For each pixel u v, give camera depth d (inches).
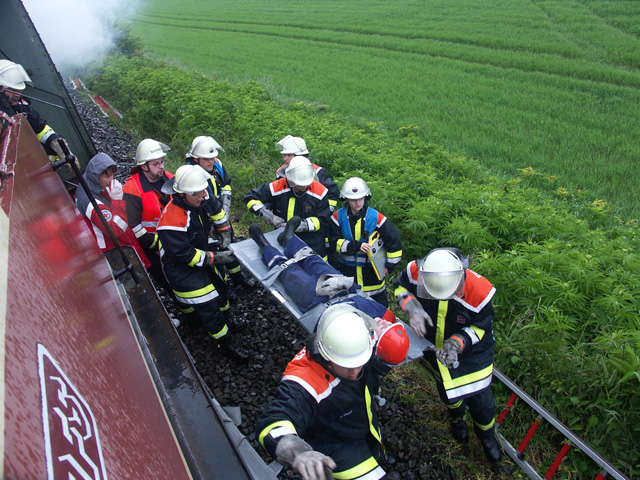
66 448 35.4
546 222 250.4
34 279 48.2
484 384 139.6
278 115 449.1
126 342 84.8
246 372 188.4
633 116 553.9
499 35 967.0
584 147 474.6
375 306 137.3
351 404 113.3
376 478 112.5
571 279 197.6
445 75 789.9
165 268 178.4
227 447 101.8
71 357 47.6
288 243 175.5
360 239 184.2
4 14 254.8
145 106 525.7
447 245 244.8
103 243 175.9
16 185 61.1
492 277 202.8
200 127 442.0
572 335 175.3
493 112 597.0
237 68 961.5
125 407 58.1
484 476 150.2
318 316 141.9
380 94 704.4
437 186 297.9
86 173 175.5
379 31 1180.5
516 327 184.1
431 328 145.6
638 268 209.6
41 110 280.8
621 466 142.7
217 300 192.7
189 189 164.1
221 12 1968.5
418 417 169.6
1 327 33.1
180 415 108.6
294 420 102.3
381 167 327.3
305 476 87.0
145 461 54.8
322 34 1262.3
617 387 148.6
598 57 775.7
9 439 27.2
